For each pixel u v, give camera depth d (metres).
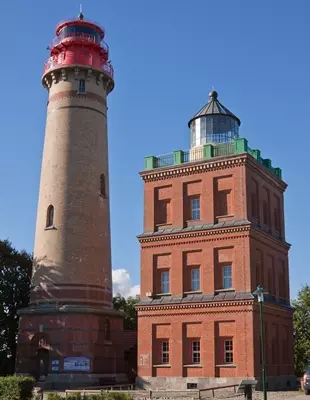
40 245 51.75
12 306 57.84
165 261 47.97
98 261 51.75
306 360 66.06
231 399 36.59
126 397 28.36
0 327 56.44
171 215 48.88
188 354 45.09
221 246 45.44
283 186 55.06
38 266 51.22
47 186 52.72
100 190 53.75
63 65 54.53
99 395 28.48
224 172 46.88
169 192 49.38
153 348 46.53
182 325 45.59
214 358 43.50
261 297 31.56
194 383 43.91
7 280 57.88
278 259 51.62
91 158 53.41
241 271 44.22
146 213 49.91
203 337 44.41
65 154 52.78
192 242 46.84
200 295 45.62
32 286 51.41
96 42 56.41
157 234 48.47
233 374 42.59
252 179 47.59
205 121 52.91
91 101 54.81
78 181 52.22
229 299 43.66
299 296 67.56
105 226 53.53
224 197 46.75
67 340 47.34
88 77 55.16
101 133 55.16
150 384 45.75
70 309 47.97
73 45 55.41
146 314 47.41
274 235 51.47
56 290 49.72
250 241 44.69
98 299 50.84
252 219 46.72
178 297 46.50
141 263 48.91
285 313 50.94
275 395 39.47
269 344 46.22
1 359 55.81
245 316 42.94
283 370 48.88
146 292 48.00
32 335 48.72
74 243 50.78
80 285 50.00
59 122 53.81
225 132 52.44
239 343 42.75
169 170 49.28
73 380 46.50
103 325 49.84
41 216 52.53
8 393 30.39
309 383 40.88
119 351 51.50
